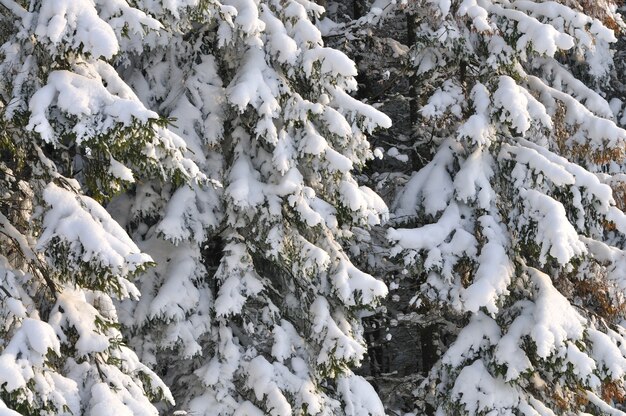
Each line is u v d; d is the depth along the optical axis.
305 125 10.23
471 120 11.53
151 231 10.32
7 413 5.70
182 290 9.77
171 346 9.63
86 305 7.32
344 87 10.38
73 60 7.24
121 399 6.96
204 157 10.05
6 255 7.37
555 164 11.63
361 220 10.59
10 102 6.85
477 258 11.46
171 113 10.05
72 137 6.90
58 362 7.03
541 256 11.17
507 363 10.94
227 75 10.71
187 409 10.01
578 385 10.94
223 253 10.69
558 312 11.17
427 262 11.30
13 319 6.71
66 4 6.66
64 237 6.74
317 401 10.11
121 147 6.98
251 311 10.59
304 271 10.34
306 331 10.78
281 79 10.17
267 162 10.45
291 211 10.38
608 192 11.65
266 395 9.92
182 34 9.51
